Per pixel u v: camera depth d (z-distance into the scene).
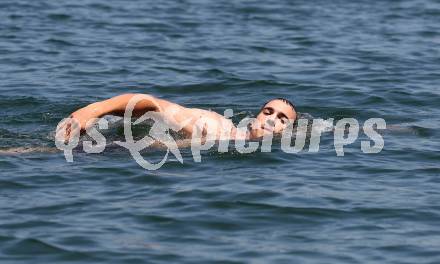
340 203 32.31
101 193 32.94
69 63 54.75
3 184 33.66
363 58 57.06
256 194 32.91
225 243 28.84
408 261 27.83
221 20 67.62
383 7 73.62
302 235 29.59
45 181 34.09
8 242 28.59
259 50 58.84
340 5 74.19
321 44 60.78
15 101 46.34
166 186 33.69
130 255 27.86
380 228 30.23
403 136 40.97
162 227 29.95
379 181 34.78
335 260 27.83
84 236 29.09
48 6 70.56
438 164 36.94
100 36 61.84
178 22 66.44
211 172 35.44
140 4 72.81
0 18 66.12
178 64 54.91
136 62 55.25
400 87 50.09
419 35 64.19
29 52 57.16
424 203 32.44
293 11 71.31
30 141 39.19
